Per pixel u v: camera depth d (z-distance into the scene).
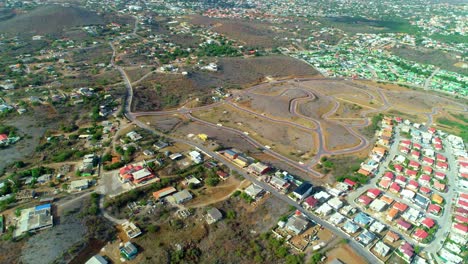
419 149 159.25
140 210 107.44
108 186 117.25
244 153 144.62
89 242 94.62
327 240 101.38
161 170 126.75
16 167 126.25
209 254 94.75
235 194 115.94
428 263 96.06
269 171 131.12
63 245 92.25
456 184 135.38
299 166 142.38
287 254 95.38
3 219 101.00
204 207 109.62
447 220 113.88
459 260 96.94
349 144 162.50
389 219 111.69
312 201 114.94
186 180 122.38
